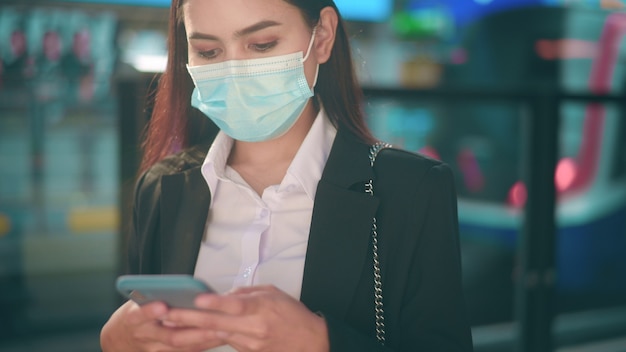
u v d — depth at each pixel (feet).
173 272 3.97
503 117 18.07
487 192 18.04
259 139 3.96
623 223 16.24
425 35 17.19
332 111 4.13
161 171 4.30
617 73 16.99
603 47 17.07
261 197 4.00
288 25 3.77
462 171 18.25
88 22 13.20
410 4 16.92
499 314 15.33
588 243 16.03
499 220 17.37
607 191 16.15
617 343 14.05
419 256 3.75
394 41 16.81
